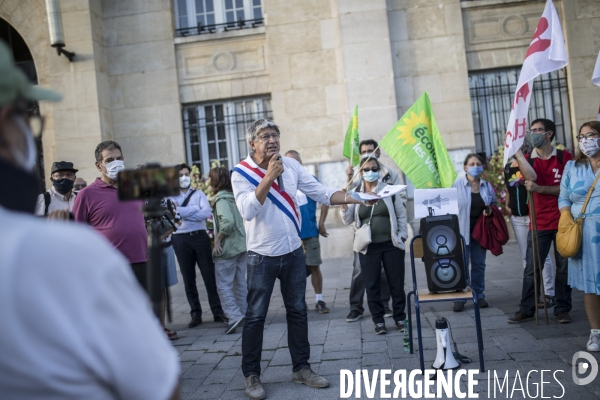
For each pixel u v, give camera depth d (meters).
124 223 4.67
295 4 11.88
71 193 5.62
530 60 5.85
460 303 6.61
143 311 1.24
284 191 4.61
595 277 4.74
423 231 4.71
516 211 6.66
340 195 4.75
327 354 5.40
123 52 12.27
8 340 1.09
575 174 5.07
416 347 5.38
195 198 7.23
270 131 4.53
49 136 12.06
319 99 11.85
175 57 12.23
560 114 11.90
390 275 6.02
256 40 12.14
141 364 1.19
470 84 12.05
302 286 4.66
